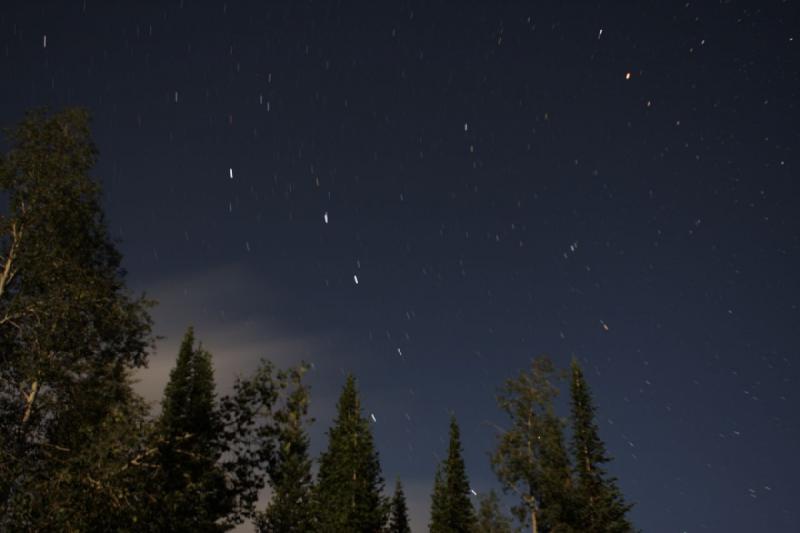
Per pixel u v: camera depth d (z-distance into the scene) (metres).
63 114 17.61
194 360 33.72
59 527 10.90
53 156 16.91
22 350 14.16
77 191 17.06
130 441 11.59
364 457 43.12
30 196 16.42
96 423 13.70
